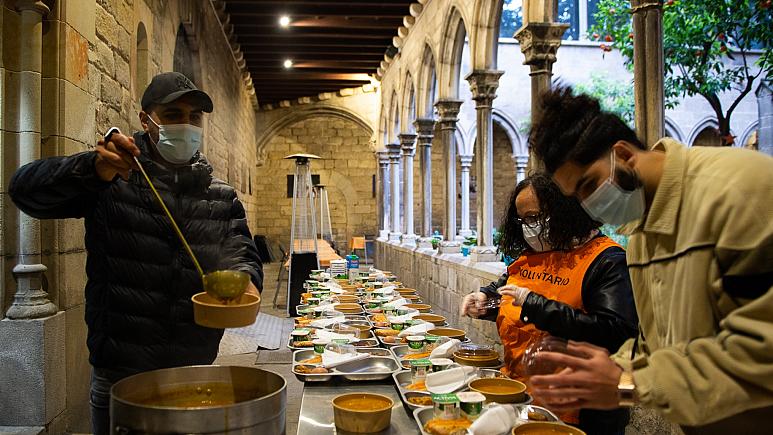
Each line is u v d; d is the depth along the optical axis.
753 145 5.80
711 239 1.21
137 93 4.85
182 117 1.96
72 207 1.97
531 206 2.21
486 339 5.33
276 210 17.64
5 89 2.79
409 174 11.27
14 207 2.80
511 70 13.25
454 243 7.88
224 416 1.31
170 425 1.29
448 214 8.05
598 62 12.55
